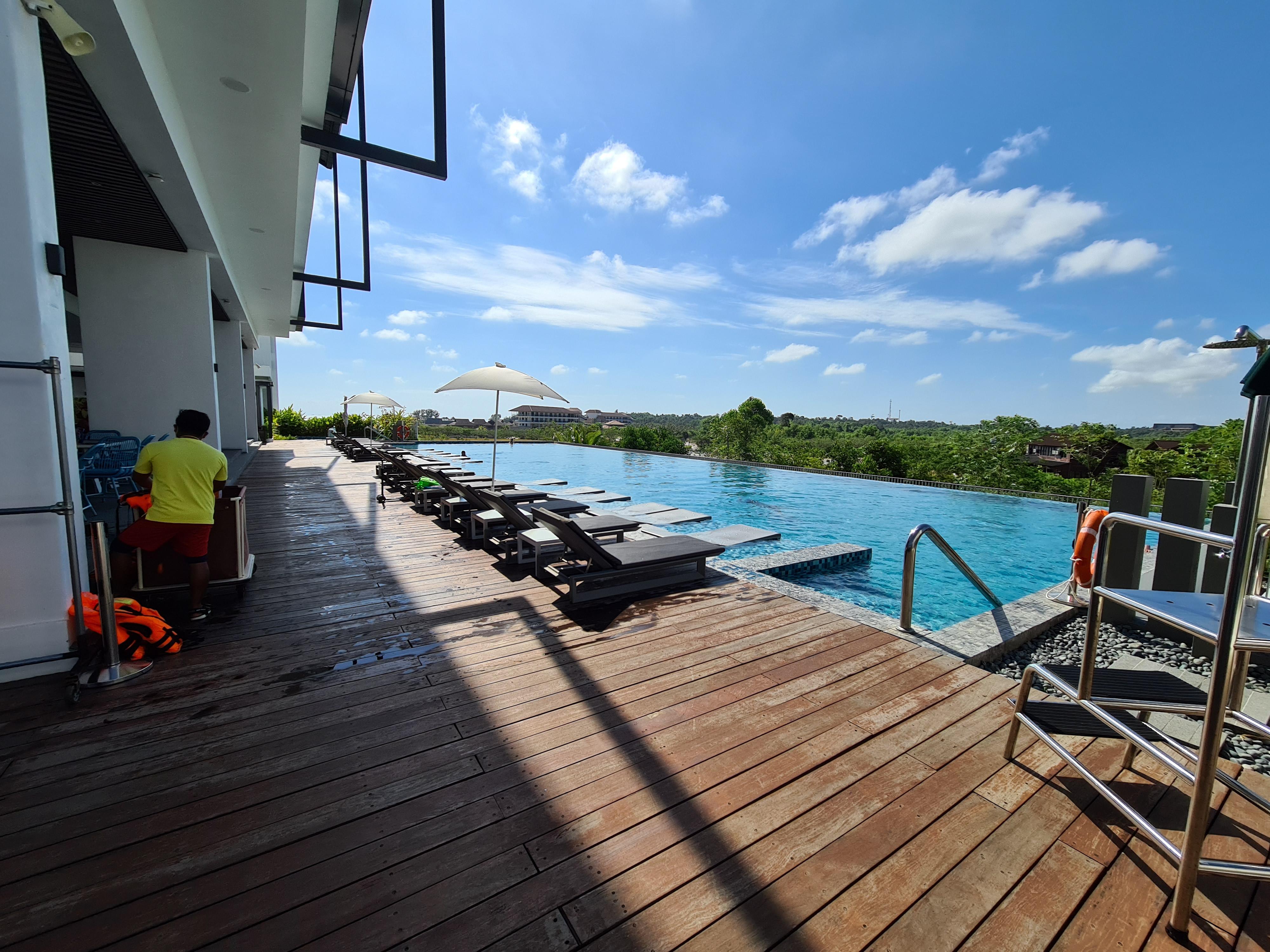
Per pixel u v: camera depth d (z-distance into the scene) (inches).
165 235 301.6
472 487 241.6
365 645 130.9
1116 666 153.8
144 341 322.0
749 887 62.8
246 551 164.4
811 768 86.0
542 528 211.6
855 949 55.2
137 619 118.2
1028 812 76.8
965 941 56.5
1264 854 69.3
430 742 91.3
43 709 98.3
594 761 86.7
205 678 112.6
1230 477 605.3
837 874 64.9
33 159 103.3
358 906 58.9
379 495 341.4
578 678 116.0
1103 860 68.1
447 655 126.6
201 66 194.7
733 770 84.9
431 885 61.9
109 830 69.2
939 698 110.7
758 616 156.4
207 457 136.3
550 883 62.8
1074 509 488.4
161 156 217.9
